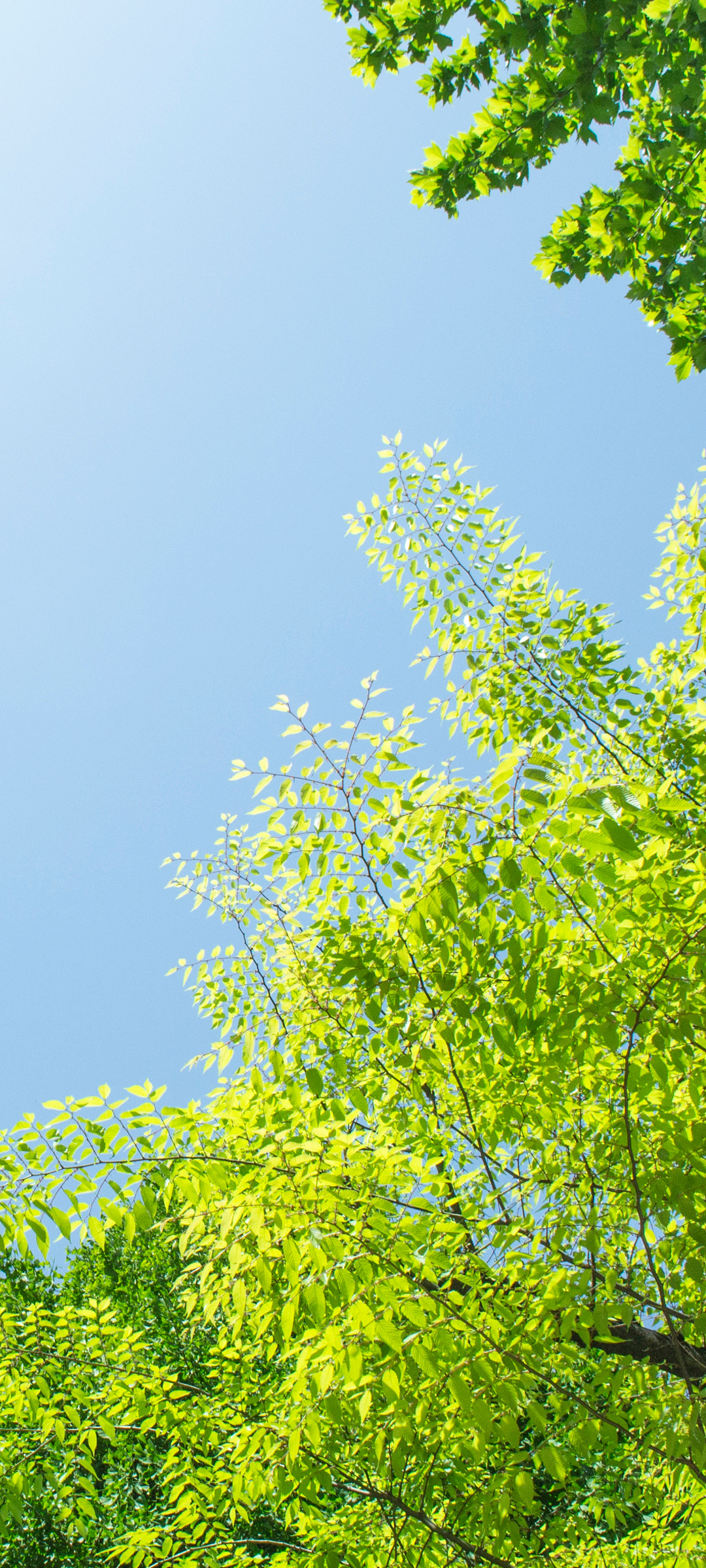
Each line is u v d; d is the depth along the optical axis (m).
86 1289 9.36
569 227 3.54
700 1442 2.57
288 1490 3.14
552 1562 3.66
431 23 3.54
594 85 3.32
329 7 3.72
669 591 5.14
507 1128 3.29
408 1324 2.60
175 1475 3.84
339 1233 2.47
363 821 3.11
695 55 2.98
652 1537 3.93
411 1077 3.21
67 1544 6.17
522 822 2.29
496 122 3.56
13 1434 3.57
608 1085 3.08
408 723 3.47
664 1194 2.75
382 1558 3.49
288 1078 3.46
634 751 4.41
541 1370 2.75
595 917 2.69
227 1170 2.63
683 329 3.51
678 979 2.46
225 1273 3.12
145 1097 2.79
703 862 2.67
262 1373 4.19
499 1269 2.98
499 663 4.65
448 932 2.68
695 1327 2.69
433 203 3.81
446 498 5.19
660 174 3.25
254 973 4.46
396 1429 2.62
